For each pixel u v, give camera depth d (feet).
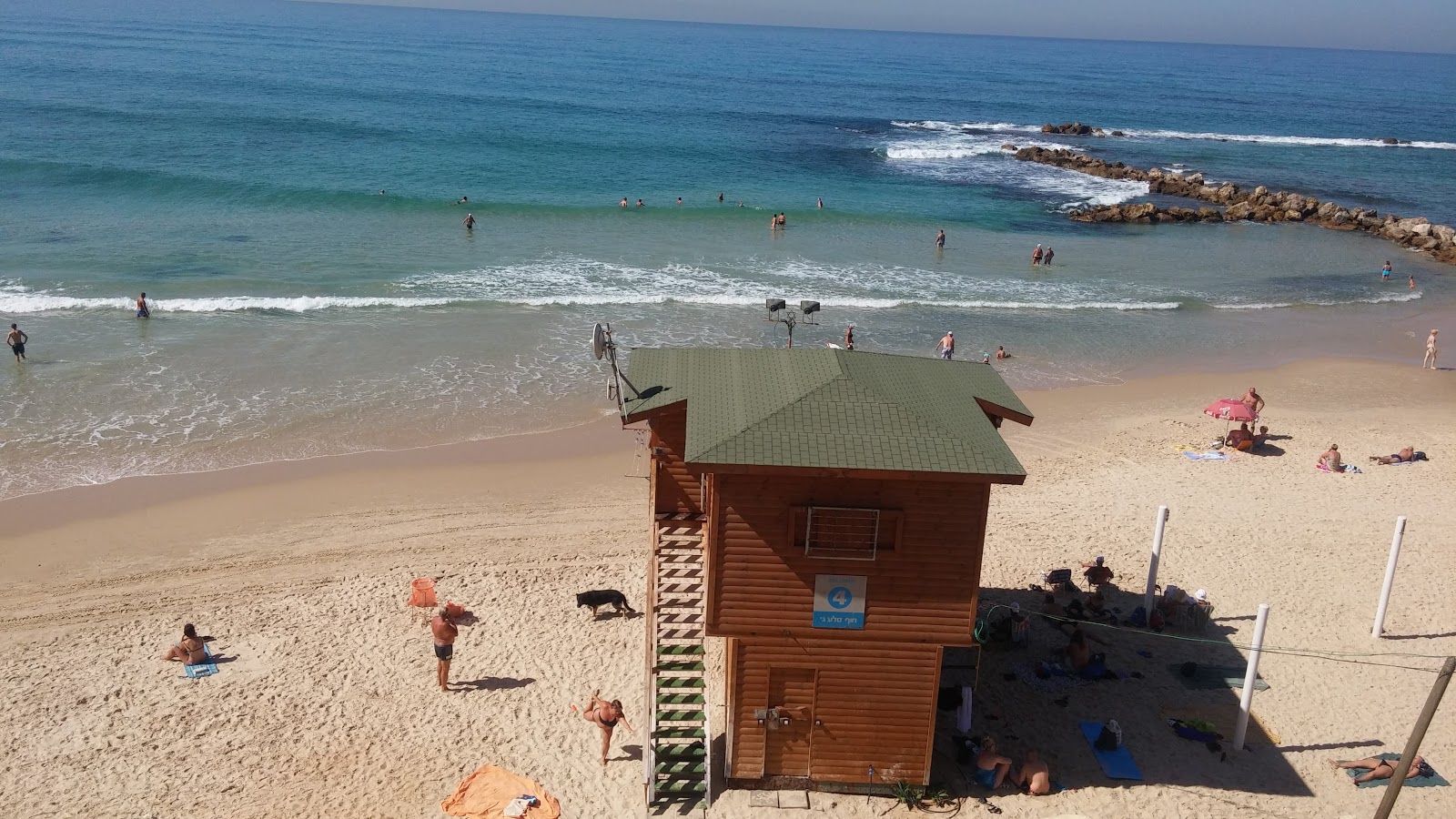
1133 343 119.96
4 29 504.02
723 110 336.49
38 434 80.07
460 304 119.03
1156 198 223.92
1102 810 44.65
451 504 73.26
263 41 538.06
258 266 130.11
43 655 53.93
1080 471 82.43
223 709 50.11
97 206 156.35
